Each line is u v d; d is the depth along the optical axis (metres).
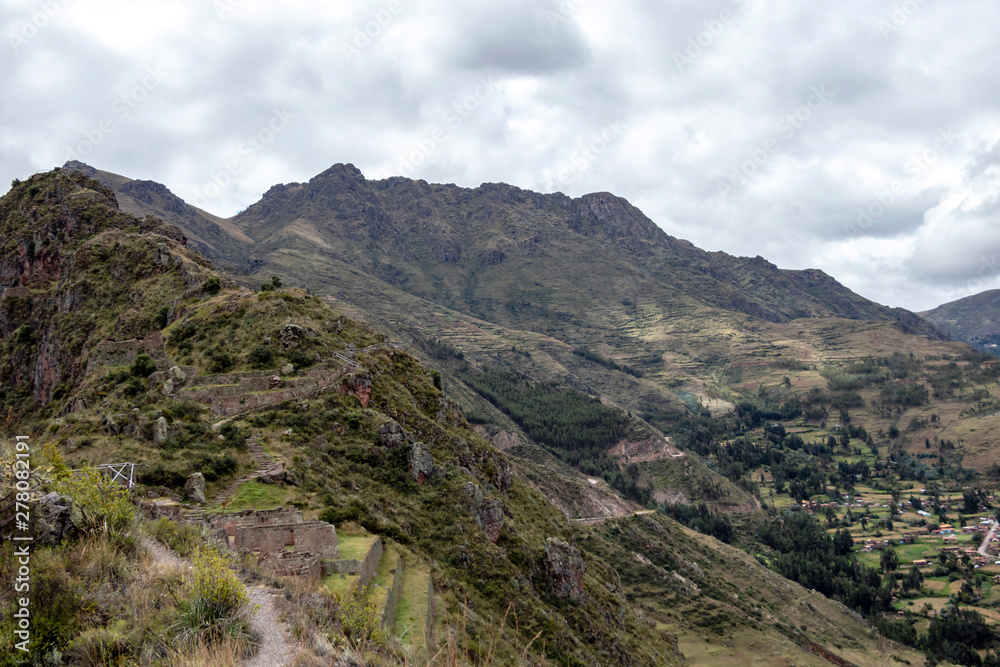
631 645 59.06
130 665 14.36
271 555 29.58
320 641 17.55
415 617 30.38
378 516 45.03
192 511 36.09
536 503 72.06
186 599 17.12
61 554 17.94
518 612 46.19
